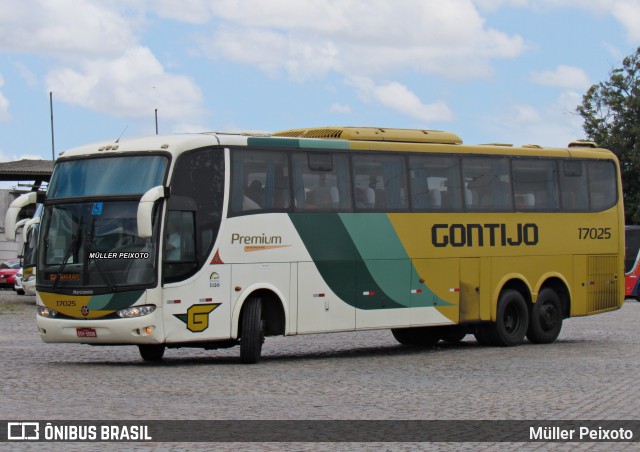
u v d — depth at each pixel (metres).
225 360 21.56
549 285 25.89
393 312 22.52
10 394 15.32
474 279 24.00
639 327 31.94
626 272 49.97
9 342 25.91
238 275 20.00
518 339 25.02
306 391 16.06
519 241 24.94
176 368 19.42
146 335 18.86
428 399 15.24
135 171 19.41
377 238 22.27
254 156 20.44
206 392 15.80
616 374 18.73
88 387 16.23
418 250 22.97
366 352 23.73
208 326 19.55
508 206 24.78
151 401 14.71
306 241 21.11
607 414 13.77
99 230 19.28
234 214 20.00
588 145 27.47
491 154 24.56
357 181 22.08
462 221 23.83
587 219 26.44
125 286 18.91
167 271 19.05
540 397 15.50
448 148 23.73
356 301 21.91
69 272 19.31
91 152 20.00
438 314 23.31
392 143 22.77
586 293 26.39
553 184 25.83
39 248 19.83
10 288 63.31
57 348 24.25
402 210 22.77
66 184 19.94
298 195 21.08
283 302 20.70
